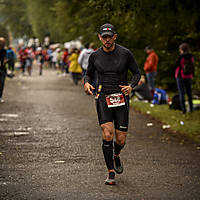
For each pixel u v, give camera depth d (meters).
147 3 29.84
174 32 35.81
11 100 31.53
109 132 11.85
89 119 23.81
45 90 39.97
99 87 12.08
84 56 37.66
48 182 11.87
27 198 10.48
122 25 29.94
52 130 20.20
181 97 25.77
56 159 14.64
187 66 25.36
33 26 61.12
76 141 17.83
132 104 30.20
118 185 11.80
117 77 11.98
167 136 19.78
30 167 13.49
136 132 20.53
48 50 88.31
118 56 11.95
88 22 46.03
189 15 33.88
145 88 31.88
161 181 12.35
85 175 12.68
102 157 15.09
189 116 24.86
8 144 16.98
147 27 32.50
